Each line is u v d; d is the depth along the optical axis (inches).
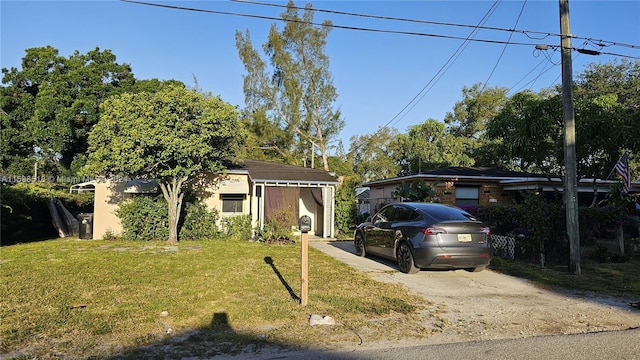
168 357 177.0
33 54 1047.0
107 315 231.1
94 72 1050.1
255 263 398.9
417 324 227.8
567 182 378.6
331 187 693.3
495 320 237.6
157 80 1120.2
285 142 1115.9
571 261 368.8
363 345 194.2
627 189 449.4
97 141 504.1
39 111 971.9
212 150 542.6
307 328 215.8
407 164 1656.0
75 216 784.3
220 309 245.1
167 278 325.4
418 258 346.0
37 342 191.0
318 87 1102.4
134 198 610.2
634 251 482.0
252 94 1104.8
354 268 389.4
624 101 943.7
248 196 682.2
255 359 175.9
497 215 459.5
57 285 298.8
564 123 384.8
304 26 1053.8
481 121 1592.0
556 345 194.2
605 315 249.4
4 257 430.3
